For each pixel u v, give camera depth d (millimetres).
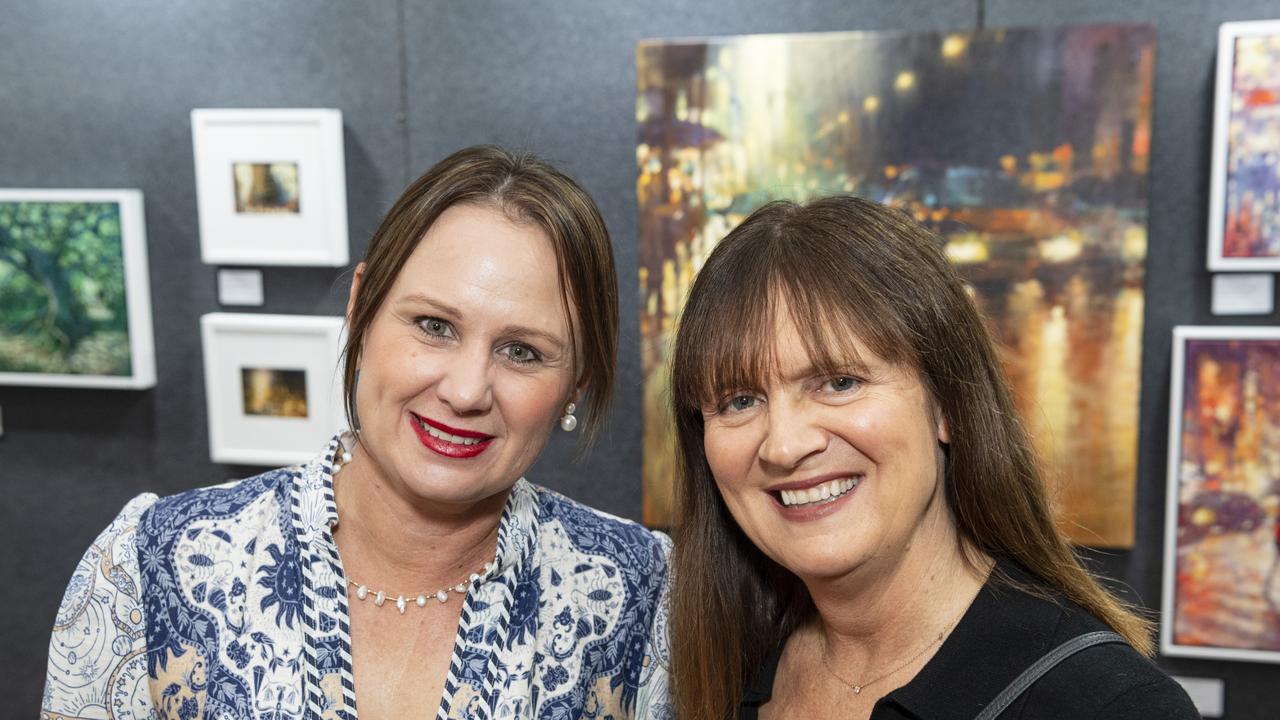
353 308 1341
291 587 1340
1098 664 1170
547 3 3326
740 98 3199
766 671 1479
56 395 3799
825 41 3145
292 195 3436
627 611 1496
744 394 1273
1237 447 3125
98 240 3582
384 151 3455
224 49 3500
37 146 3646
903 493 1238
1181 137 3107
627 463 3510
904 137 3150
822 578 1308
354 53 3434
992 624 1264
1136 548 3316
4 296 3645
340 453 1422
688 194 3266
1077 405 3184
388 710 1334
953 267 1289
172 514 1397
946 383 1262
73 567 3883
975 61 3094
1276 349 3062
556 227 1269
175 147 3584
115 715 1371
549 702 1409
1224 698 3322
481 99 3396
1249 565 3164
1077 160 3084
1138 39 3012
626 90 3330
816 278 1216
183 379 3721
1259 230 2994
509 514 1437
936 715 1228
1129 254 3098
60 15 3568
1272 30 2902
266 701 1296
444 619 1385
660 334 3342
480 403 1240
